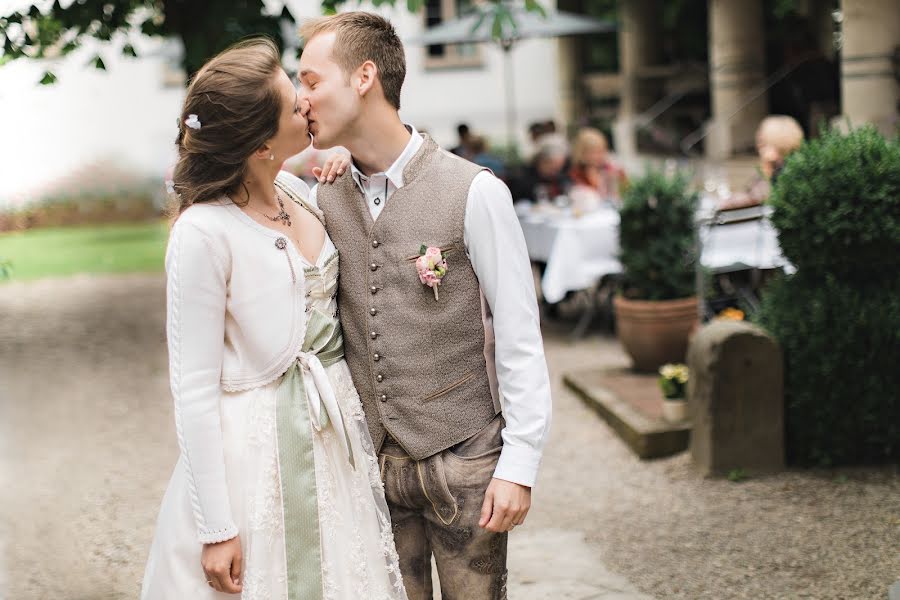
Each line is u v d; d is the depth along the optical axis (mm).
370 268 2287
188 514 2121
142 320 10117
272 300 2135
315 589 2137
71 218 18812
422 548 2430
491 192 2227
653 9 14922
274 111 2109
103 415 6562
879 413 4664
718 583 3711
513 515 2199
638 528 4309
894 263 4547
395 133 2285
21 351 8812
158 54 12914
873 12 6660
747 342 4734
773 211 4809
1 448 5863
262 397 2158
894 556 3828
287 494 2131
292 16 6488
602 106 16531
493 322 2248
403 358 2270
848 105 6871
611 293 8406
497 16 6773
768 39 12320
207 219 2090
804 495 4508
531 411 2205
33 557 4184
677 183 6668
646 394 6016
